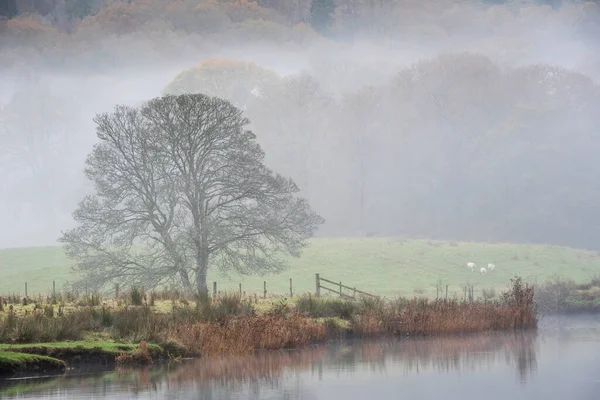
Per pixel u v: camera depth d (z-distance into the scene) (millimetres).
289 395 59906
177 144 128125
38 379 64312
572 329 102625
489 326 100000
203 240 126500
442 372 70125
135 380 64625
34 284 166125
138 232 127688
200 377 66750
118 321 79375
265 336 83250
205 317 86000
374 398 59062
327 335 91312
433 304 104500
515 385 64125
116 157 129375
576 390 61844
